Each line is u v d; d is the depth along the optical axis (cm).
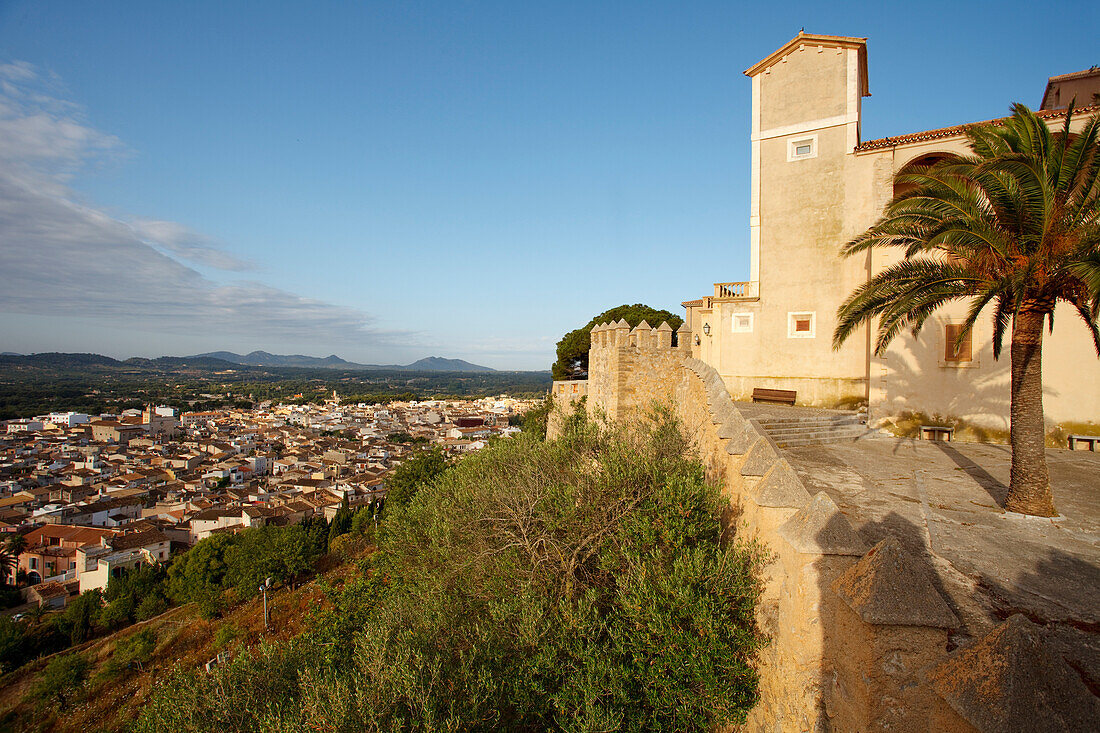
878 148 1856
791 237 2078
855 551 532
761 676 696
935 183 919
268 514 5588
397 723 677
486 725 752
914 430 1638
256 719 928
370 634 1010
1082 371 1483
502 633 910
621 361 1634
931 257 1634
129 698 2538
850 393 1927
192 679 1051
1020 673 259
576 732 721
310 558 3581
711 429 1216
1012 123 875
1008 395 1514
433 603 1035
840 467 1189
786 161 2098
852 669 437
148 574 3872
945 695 287
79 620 3394
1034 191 768
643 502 1062
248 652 1116
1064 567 648
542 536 1107
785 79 2109
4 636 3091
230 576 3500
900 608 396
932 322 1627
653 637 768
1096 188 807
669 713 728
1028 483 848
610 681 741
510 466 1489
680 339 1698
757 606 727
